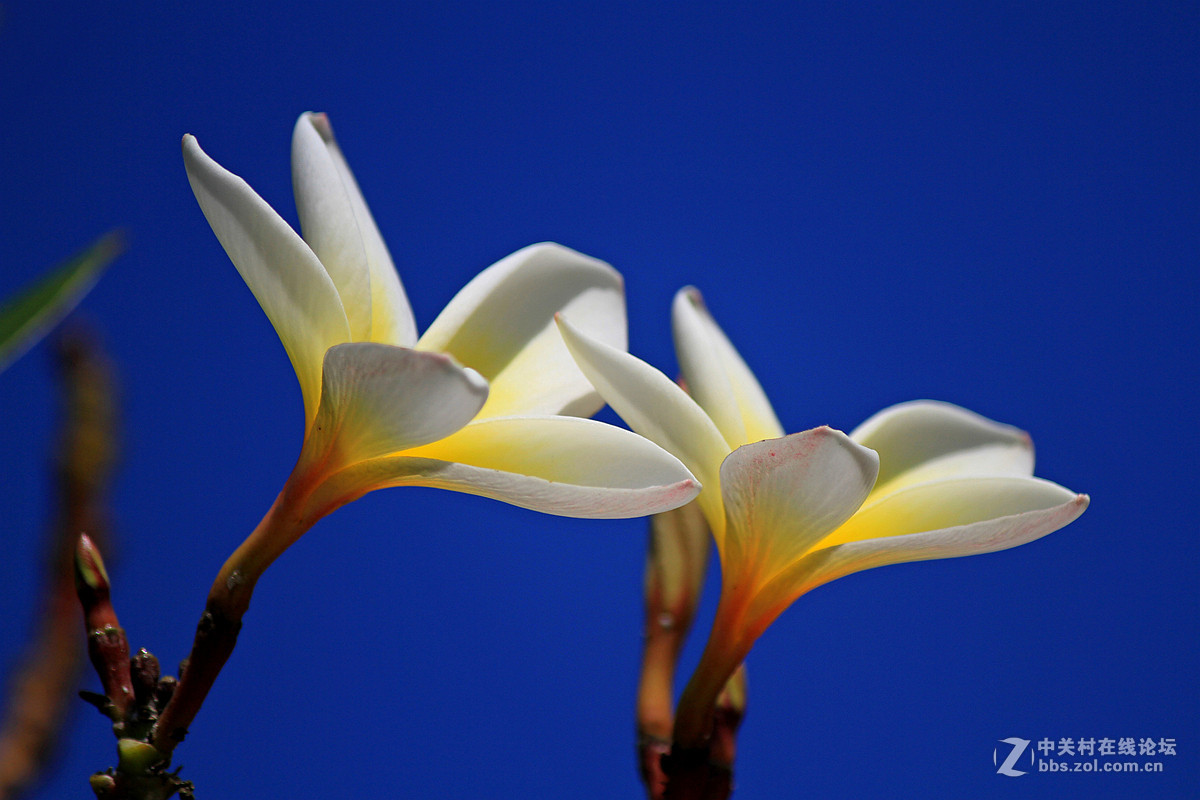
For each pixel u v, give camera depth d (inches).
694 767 16.0
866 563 16.0
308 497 15.4
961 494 16.1
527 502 15.2
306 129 16.2
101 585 15.4
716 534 16.2
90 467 15.4
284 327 15.4
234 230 15.2
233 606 15.3
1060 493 16.0
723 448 16.0
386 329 16.2
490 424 15.4
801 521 15.7
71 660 15.3
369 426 15.1
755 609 16.1
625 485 15.2
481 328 16.4
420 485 15.5
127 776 15.1
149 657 15.4
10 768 14.9
